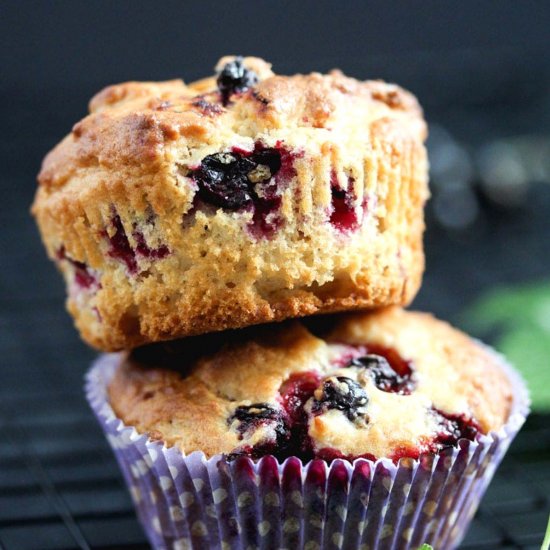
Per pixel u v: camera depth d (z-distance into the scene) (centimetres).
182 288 26
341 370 27
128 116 26
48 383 38
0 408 36
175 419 27
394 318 29
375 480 26
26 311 42
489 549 30
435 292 43
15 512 32
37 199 28
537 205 49
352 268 27
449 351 29
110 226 27
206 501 27
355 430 26
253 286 26
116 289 27
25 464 34
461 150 48
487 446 27
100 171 27
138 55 56
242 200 26
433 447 27
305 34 56
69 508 32
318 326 28
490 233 48
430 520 28
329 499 26
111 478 33
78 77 57
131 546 30
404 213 28
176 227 26
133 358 29
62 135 57
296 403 27
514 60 59
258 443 26
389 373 27
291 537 27
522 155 48
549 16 59
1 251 48
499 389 29
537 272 45
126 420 28
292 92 27
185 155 26
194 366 28
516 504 32
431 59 58
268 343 28
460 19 58
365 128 27
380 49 57
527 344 34
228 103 27
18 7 55
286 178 26
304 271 26
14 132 56
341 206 27
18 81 56
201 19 55
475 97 59
